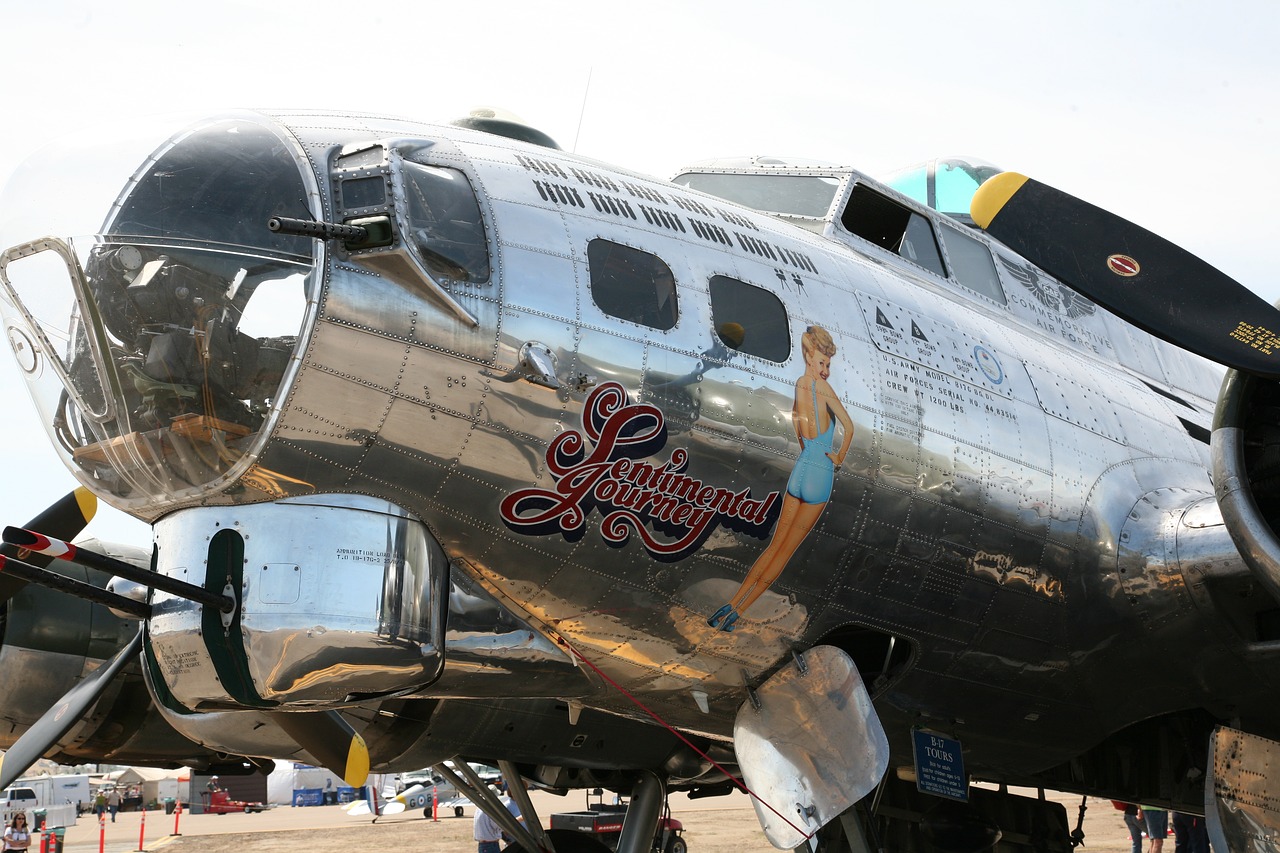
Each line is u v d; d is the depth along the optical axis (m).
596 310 4.73
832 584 5.41
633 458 4.74
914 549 5.62
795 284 5.52
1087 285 5.59
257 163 4.45
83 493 5.91
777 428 5.12
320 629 4.14
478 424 4.45
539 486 4.59
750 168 7.06
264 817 30.95
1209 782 5.91
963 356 6.15
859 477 5.39
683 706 5.61
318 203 4.34
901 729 6.30
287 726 5.59
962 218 9.02
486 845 12.81
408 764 6.89
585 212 4.95
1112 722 6.76
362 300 4.27
